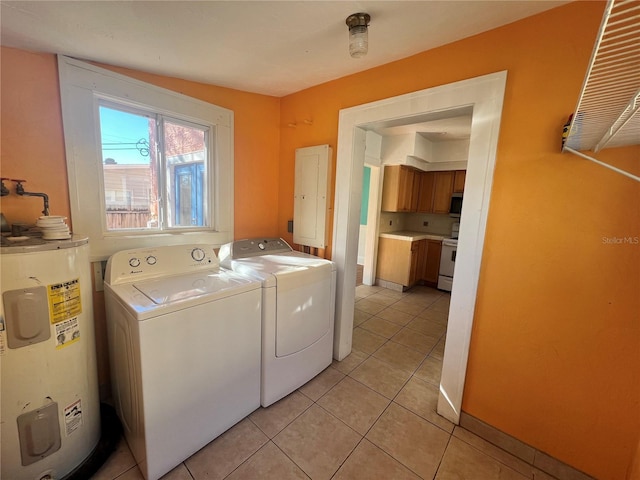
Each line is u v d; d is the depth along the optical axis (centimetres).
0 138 128
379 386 200
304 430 160
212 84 204
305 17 124
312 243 233
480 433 159
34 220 141
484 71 142
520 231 138
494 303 149
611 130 96
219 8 115
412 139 369
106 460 137
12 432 109
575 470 134
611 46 62
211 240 215
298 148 239
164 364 125
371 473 137
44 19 113
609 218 117
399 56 168
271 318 167
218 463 139
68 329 121
